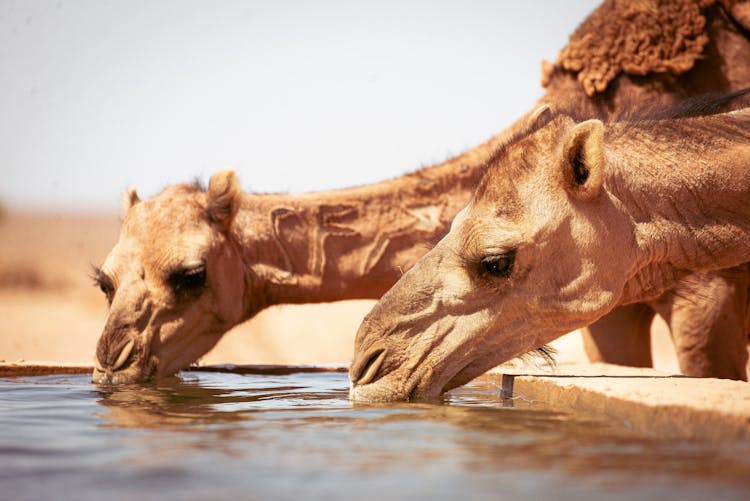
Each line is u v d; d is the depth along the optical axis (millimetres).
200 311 8703
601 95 9281
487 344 6480
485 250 6328
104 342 8406
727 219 6840
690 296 8023
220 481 3828
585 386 6047
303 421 5480
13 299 28000
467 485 3727
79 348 20266
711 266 6934
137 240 8680
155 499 3557
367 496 3562
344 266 9188
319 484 3762
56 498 3584
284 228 9180
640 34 9281
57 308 26281
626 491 3604
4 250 43531
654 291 6996
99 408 6344
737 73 9250
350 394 6582
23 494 3652
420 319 6449
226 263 8805
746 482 3746
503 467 4055
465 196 9359
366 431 5062
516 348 6535
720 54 9273
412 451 4445
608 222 6461
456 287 6430
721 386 6008
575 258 6395
